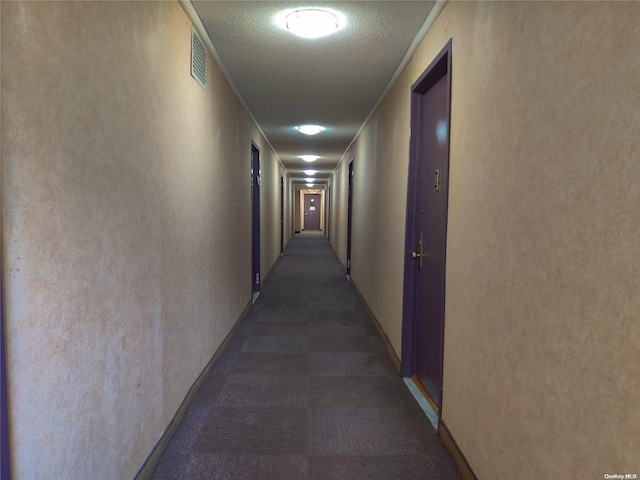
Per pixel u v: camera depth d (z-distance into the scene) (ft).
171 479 6.16
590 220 3.28
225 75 11.26
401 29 8.32
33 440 3.49
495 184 5.09
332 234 39.88
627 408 2.89
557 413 3.73
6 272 3.17
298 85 12.22
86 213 4.32
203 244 9.34
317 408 8.46
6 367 3.17
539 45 4.09
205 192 9.43
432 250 8.57
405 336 10.00
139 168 5.68
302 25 8.05
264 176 21.57
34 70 3.48
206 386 9.43
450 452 6.78
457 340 6.49
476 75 5.75
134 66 5.48
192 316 8.55
